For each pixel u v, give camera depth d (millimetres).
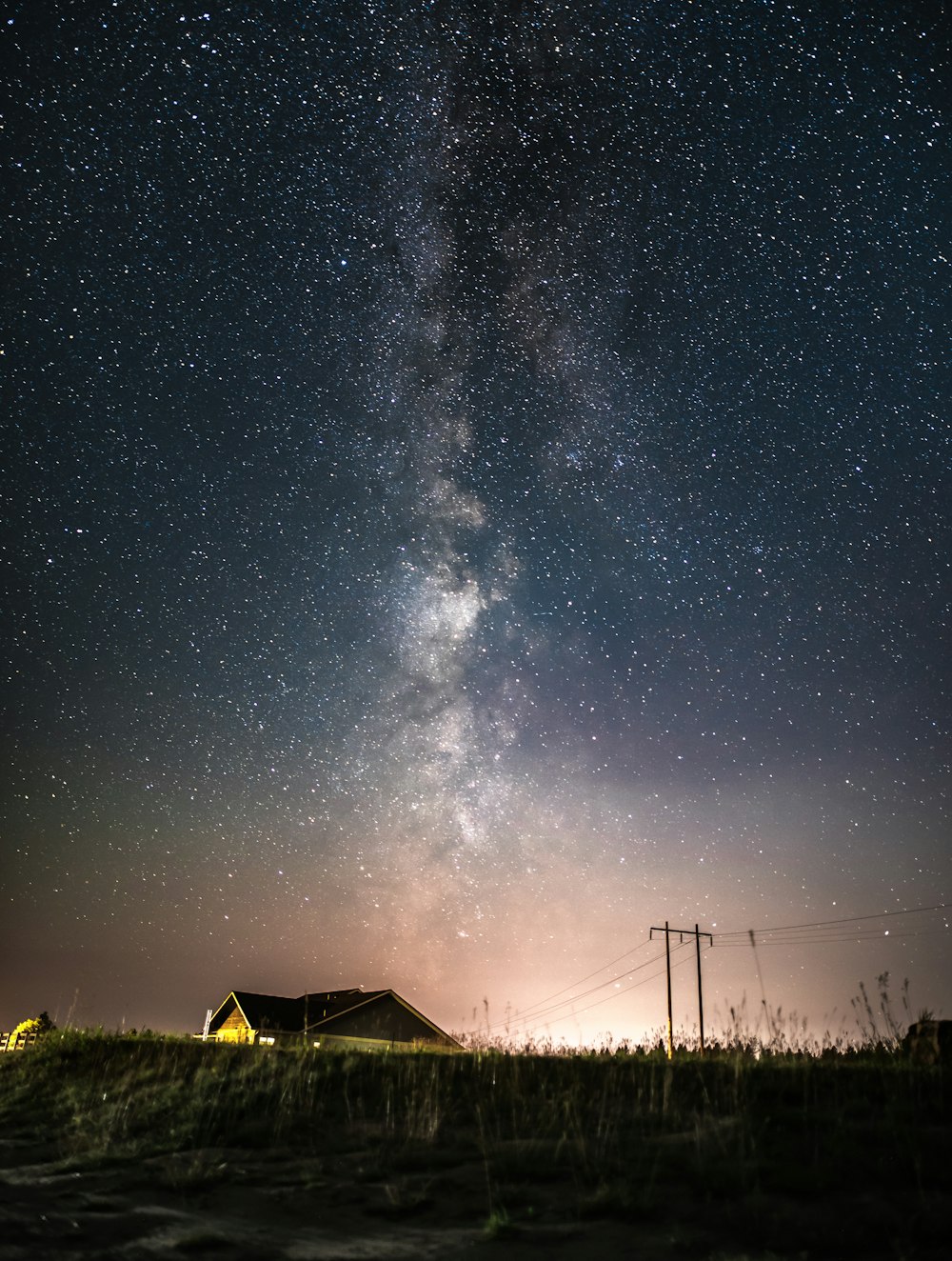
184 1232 6496
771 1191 6445
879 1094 8781
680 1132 8188
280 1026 41125
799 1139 7477
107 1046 15812
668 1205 6426
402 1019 44469
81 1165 9086
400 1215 6883
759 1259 5238
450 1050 13805
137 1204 7477
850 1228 5617
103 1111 11445
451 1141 8859
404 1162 8211
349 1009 43375
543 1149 8086
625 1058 12141
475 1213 6750
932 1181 6305
